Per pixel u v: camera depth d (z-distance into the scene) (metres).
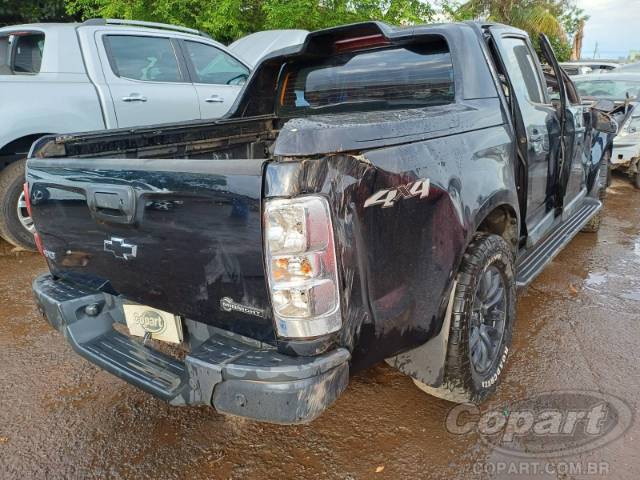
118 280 2.29
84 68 5.19
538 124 3.43
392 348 2.12
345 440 2.57
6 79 4.71
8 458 2.47
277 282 1.73
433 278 2.21
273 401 1.74
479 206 2.48
